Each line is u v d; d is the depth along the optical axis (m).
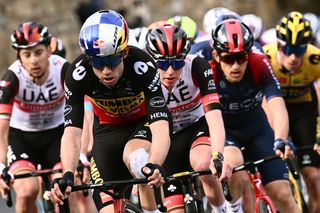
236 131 16.06
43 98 16.03
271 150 15.88
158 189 11.91
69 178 12.01
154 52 13.59
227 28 14.61
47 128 16.52
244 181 15.02
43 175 14.68
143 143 13.40
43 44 15.41
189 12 37.69
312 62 17.20
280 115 14.58
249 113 15.91
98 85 12.98
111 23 12.16
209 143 14.39
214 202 14.33
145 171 11.79
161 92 12.91
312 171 17.52
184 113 14.72
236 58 14.55
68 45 33.25
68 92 12.81
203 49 16.20
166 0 37.72
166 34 13.58
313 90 18.22
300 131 17.94
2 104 15.11
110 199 13.03
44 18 33.66
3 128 14.94
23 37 15.27
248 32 14.62
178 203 14.15
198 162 14.07
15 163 16.16
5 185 14.14
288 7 39.31
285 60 16.86
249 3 38.53
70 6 34.41
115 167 13.83
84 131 15.46
